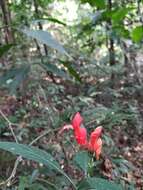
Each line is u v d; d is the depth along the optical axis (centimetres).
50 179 236
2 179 265
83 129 161
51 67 206
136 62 650
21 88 409
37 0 538
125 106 514
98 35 573
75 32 696
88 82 578
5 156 269
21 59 462
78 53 518
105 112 279
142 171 393
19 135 340
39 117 373
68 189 232
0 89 452
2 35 504
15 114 409
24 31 149
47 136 331
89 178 132
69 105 448
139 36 254
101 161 291
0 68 458
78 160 149
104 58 655
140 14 418
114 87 583
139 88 574
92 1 253
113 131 449
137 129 465
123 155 428
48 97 436
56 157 296
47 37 147
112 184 131
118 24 284
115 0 468
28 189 216
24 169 280
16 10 527
